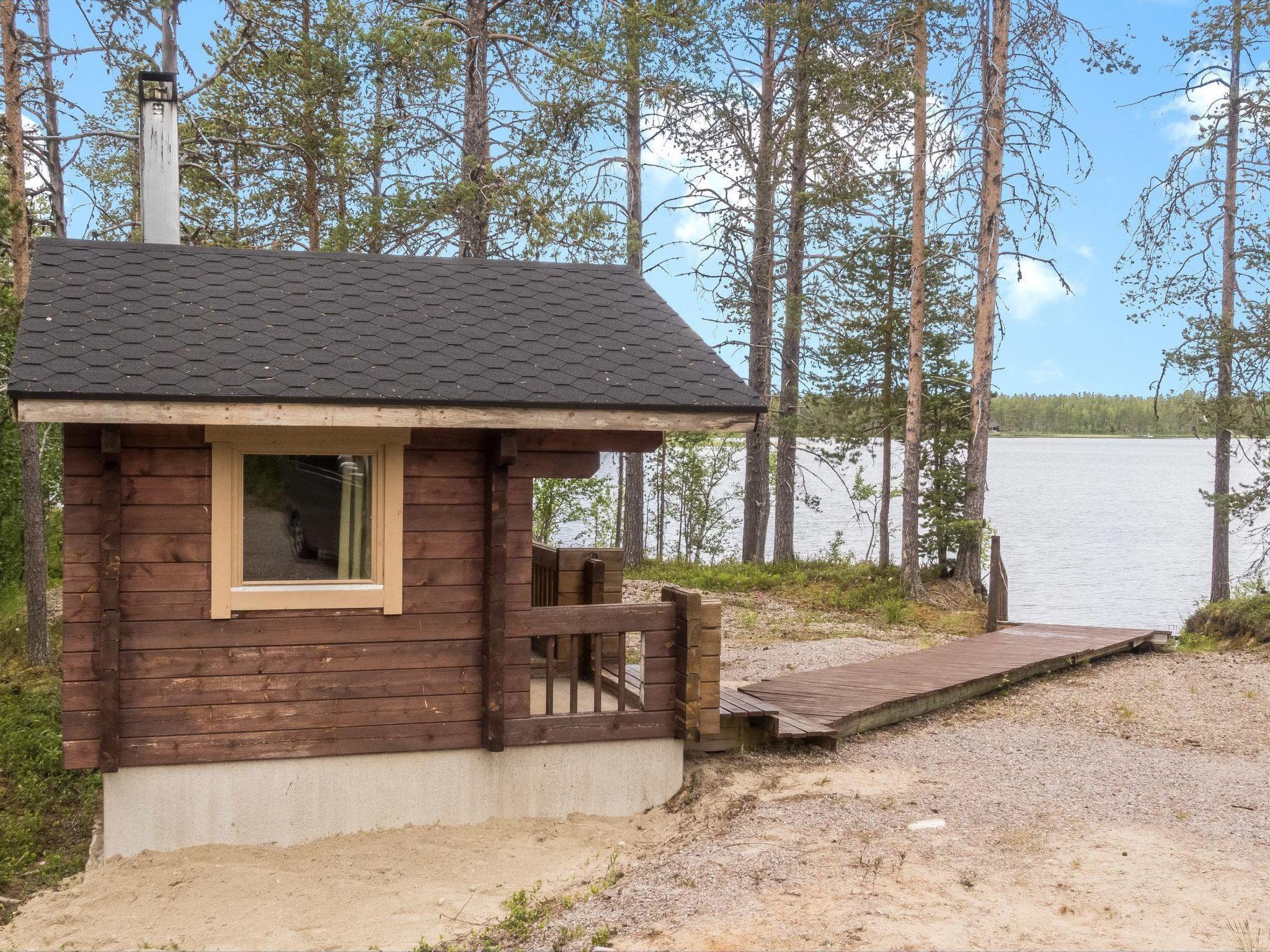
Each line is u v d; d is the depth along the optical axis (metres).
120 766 6.46
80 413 5.83
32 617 13.05
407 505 6.97
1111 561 38.50
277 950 5.46
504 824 7.19
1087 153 17.86
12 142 12.51
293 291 7.64
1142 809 6.59
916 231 18.09
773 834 6.25
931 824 6.28
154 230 9.37
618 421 6.79
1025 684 11.21
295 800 6.81
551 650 7.37
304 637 6.78
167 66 12.73
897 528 22.55
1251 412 20.14
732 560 23.62
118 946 5.55
